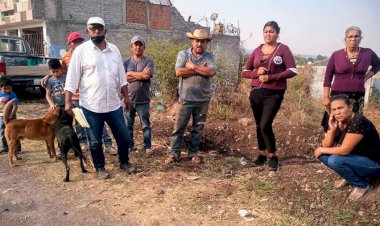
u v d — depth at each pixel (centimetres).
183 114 480
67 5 1728
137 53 498
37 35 1844
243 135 643
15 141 480
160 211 359
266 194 390
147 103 514
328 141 365
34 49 1878
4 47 1059
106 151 543
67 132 436
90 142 433
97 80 410
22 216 350
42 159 516
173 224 335
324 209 350
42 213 357
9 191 408
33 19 1605
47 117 487
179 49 914
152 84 931
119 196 394
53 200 386
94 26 398
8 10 1747
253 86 448
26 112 850
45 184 428
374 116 991
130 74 493
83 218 347
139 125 699
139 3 2150
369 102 1156
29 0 1595
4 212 358
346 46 431
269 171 457
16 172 467
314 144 598
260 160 496
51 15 1667
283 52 420
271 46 430
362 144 346
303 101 922
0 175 457
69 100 411
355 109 435
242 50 1192
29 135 481
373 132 343
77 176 453
